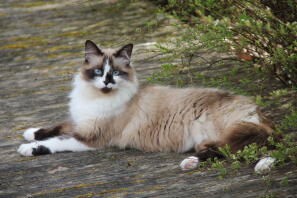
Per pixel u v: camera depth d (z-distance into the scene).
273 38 6.38
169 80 8.48
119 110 6.78
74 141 6.73
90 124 6.76
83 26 11.58
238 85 7.94
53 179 5.85
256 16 6.31
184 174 5.79
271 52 6.57
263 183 5.35
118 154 6.59
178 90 6.96
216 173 5.72
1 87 8.97
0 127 7.47
